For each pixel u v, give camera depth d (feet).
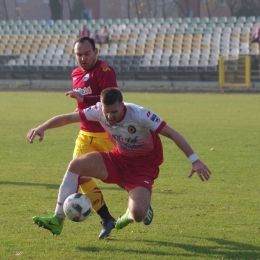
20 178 84.02
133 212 46.60
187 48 343.46
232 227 57.00
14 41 382.22
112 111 46.65
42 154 108.58
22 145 120.37
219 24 365.20
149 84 321.52
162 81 320.09
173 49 345.31
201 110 199.31
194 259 46.39
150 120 47.62
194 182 81.71
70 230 55.77
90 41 56.75
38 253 47.75
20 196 71.36
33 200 69.05
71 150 113.70
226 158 103.86
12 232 54.44
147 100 241.35
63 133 140.97
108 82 56.39
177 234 54.29
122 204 67.21
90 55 56.49
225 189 76.69
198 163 47.55
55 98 255.70
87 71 57.41
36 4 534.78
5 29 405.39
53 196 71.51
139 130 48.21
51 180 82.53
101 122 50.14
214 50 335.88
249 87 301.84
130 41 359.87
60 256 46.96
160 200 69.62
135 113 47.75
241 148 116.16
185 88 303.07
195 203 68.03
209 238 52.90
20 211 63.10
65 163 98.32
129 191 49.03
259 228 56.59
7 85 338.95
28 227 56.34
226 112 192.54
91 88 57.11
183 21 385.29
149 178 49.49
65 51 364.17
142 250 48.88
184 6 531.50
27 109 203.62
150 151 49.83
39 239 52.13
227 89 294.66
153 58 338.95
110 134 50.03
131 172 49.83
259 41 331.36
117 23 390.83
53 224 48.85
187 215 62.03
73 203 48.21
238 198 71.05
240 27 356.59
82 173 49.80
